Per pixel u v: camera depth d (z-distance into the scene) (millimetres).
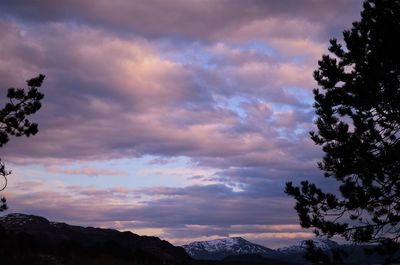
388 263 13297
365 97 14750
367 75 14797
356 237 13883
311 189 14922
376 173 14156
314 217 14484
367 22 15656
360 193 14023
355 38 15398
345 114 15461
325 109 15352
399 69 15047
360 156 14414
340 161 14609
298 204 14945
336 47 16094
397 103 14594
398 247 13094
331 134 14883
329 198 14547
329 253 13883
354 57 15406
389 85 14773
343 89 15422
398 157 13945
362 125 14445
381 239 13977
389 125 14914
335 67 15539
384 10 15500
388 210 14281
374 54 15109
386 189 14305
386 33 14797
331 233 14188
